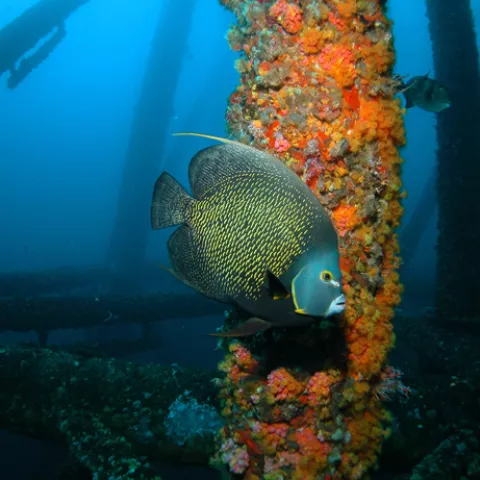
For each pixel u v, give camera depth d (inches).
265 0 81.1
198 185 65.4
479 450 109.0
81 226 2381.9
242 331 59.1
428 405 129.3
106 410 126.3
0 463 216.2
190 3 542.6
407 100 190.7
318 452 81.8
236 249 61.2
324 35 76.9
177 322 493.0
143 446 118.4
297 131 78.4
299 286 57.2
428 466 105.5
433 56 257.9
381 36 83.2
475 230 239.8
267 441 82.3
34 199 3255.4
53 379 135.5
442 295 244.4
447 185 247.6
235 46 90.3
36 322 264.8
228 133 91.3
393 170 85.7
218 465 93.5
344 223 79.3
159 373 140.0
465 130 242.5
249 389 83.7
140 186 541.3
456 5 246.7
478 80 244.4
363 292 81.5
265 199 60.0
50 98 3959.2
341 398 82.5
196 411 124.6
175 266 67.1
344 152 77.4
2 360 141.3
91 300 290.0
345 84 78.0
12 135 4010.8
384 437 91.4
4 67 356.2
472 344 215.0
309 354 80.8
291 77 78.6
